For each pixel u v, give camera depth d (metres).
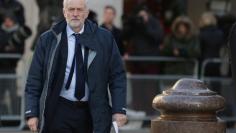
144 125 16.78
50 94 9.09
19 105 16.33
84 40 9.15
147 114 16.78
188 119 8.12
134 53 16.84
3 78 16.33
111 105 9.93
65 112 9.11
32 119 9.19
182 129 8.10
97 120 9.11
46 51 9.18
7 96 16.33
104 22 16.23
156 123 8.21
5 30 16.39
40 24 16.20
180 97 8.12
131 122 16.73
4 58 16.31
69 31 9.18
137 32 16.80
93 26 9.23
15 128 16.28
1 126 16.28
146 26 16.70
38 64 9.20
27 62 16.34
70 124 9.12
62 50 9.13
